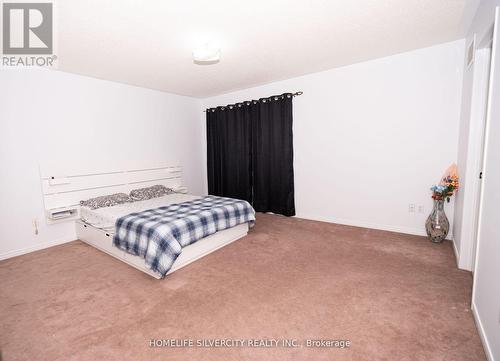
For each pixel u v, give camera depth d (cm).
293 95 427
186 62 329
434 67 310
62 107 353
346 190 395
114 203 366
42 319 191
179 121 517
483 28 205
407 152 339
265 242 334
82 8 202
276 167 456
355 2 207
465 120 266
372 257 281
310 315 188
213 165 544
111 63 325
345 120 383
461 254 249
